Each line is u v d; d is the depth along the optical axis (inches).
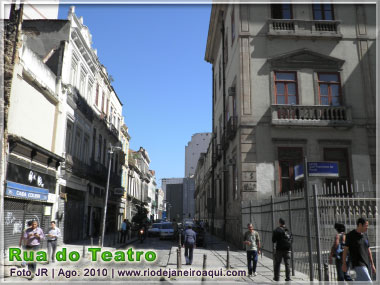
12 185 512.7
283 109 733.9
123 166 1521.9
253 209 644.1
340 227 328.2
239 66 766.5
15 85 538.3
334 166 341.7
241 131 731.4
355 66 773.3
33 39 780.6
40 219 629.9
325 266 299.3
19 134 561.6
